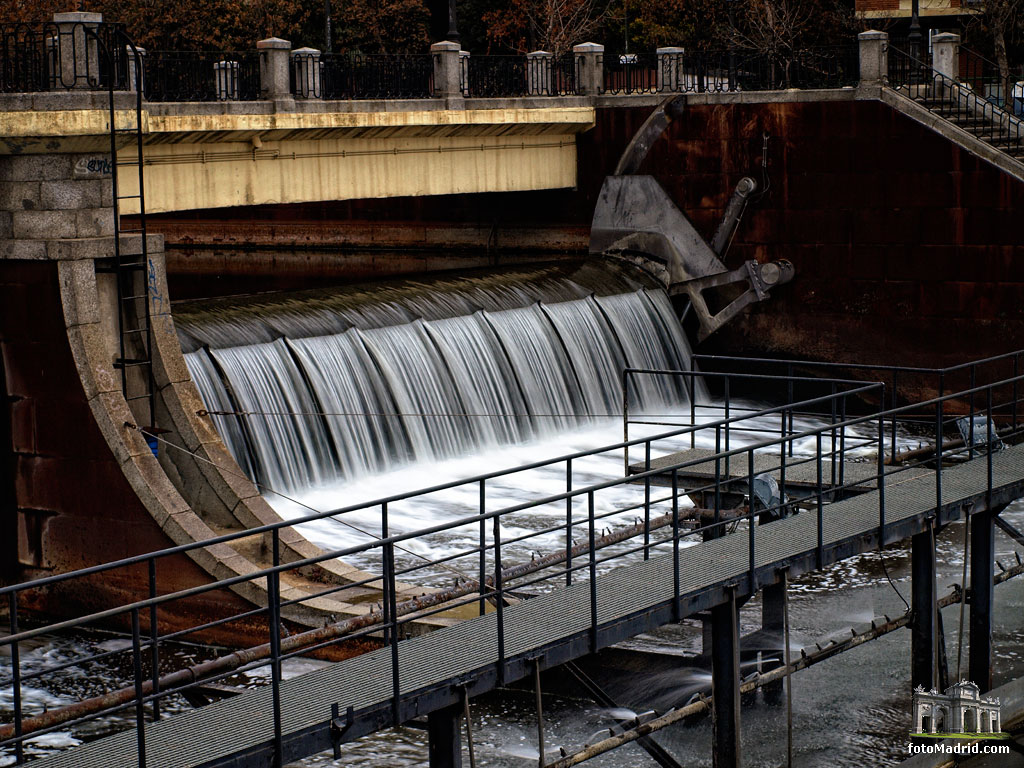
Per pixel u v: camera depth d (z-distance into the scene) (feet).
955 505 57.52
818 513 52.42
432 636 44.93
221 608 73.26
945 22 193.98
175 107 101.50
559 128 141.28
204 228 168.66
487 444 113.60
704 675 61.46
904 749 59.52
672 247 140.46
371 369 105.81
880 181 130.52
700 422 126.41
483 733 59.98
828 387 135.74
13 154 77.41
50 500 78.23
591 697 58.90
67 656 71.72
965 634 72.90
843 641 56.44
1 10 173.47
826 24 195.72
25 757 58.90
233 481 78.95
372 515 95.61
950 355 129.49
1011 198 124.77
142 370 80.28
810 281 135.03
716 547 52.90
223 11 196.85
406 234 157.17
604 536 62.44
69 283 76.54
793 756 59.00
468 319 116.37
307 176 116.16
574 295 130.00
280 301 108.88
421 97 128.57
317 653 69.05
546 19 204.54
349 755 58.70
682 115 139.13
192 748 37.35
